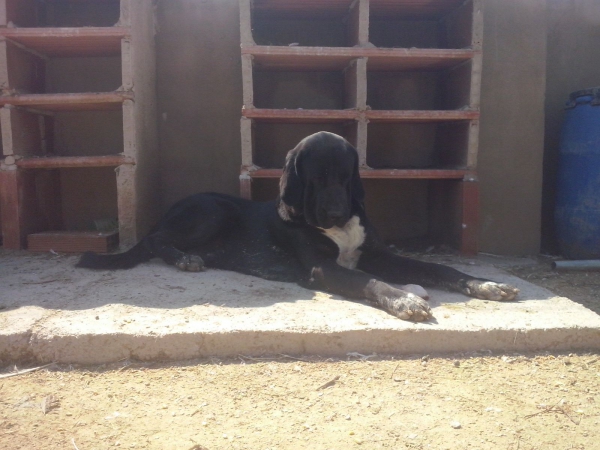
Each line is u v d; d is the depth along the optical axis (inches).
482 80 96.0
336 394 46.8
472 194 90.5
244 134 88.4
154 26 98.9
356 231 72.7
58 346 52.4
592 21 104.5
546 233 105.9
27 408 44.8
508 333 55.4
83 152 100.7
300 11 97.0
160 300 62.2
